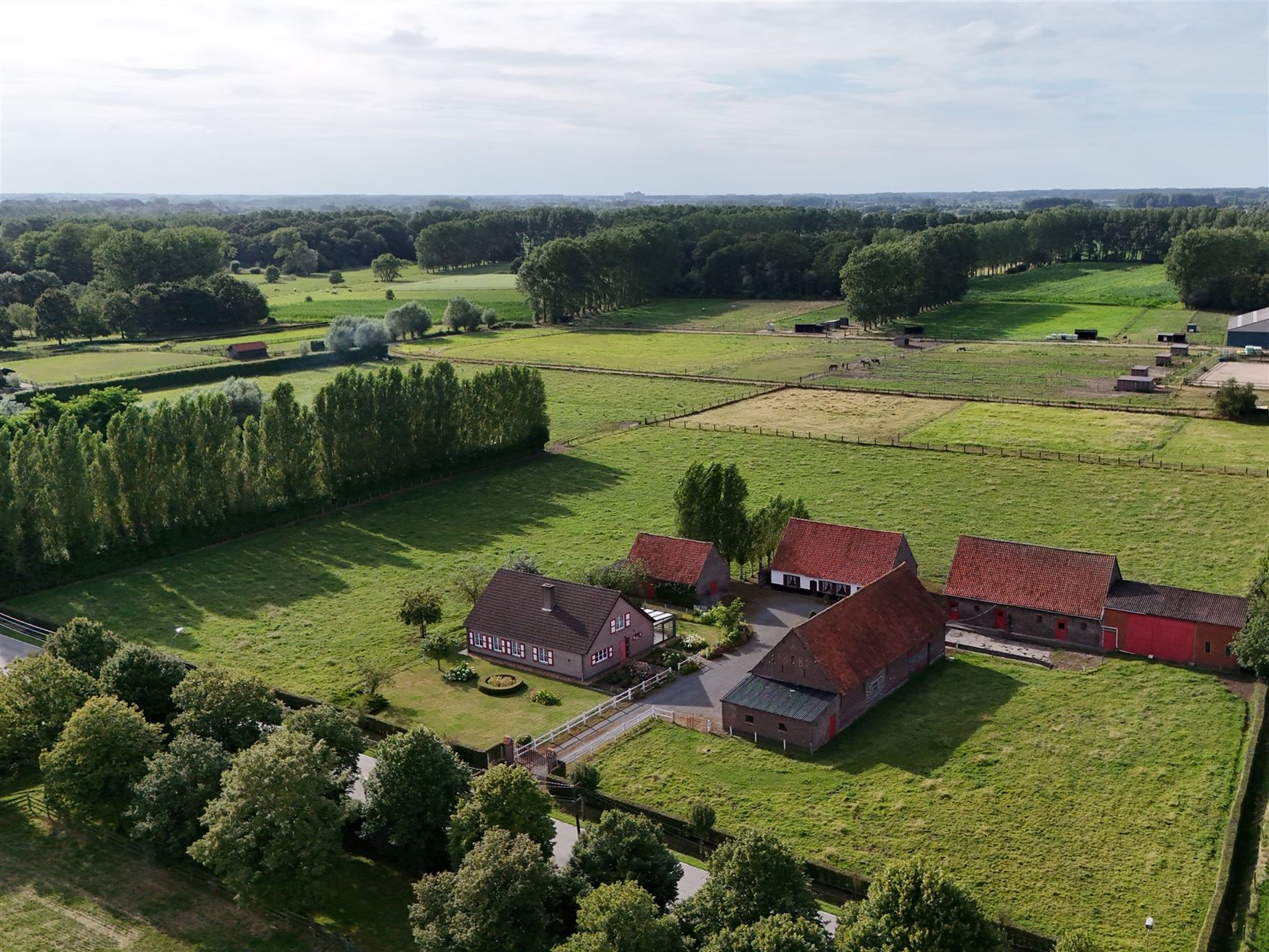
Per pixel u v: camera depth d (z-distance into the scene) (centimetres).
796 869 4469
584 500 12025
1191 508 10838
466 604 9175
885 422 15000
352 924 4969
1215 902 4906
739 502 9638
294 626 8750
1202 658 7719
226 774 5094
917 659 7800
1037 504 11219
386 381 12312
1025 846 5516
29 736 6241
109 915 5062
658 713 7262
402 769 5281
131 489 10244
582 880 4722
